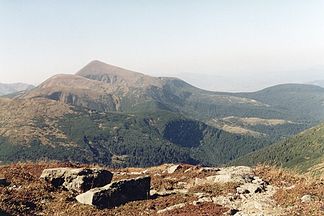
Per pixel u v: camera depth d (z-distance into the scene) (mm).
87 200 30781
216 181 37219
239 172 39125
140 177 33781
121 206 30875
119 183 32281
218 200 30766
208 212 27469
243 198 31000
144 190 33719
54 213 28734
